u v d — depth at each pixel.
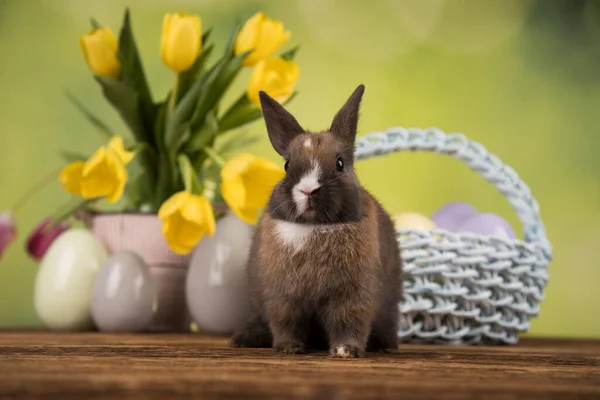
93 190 0.87
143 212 0.92
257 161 0.85
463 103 1.29
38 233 1.01
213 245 0.87
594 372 0.60
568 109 1.29
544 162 1.29
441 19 1.29
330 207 0.67
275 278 0.69
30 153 1.26
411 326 0.81
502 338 0.83
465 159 0.87
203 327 0.87
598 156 1.29
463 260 0.80
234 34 0.90
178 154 0.92
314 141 0.69
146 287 0.87
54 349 0.67
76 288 0.88
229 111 0.93
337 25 1.29
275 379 0.53
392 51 1.29
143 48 1.27
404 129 0.86
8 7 1.27
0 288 1.25
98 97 1.27
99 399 0.46
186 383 0.51
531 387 0.52
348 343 0.68
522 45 1.29
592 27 1.29
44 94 1.27
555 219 1.28
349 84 1.29
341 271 0.68
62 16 1.27
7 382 0.50
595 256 1.28
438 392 0.49
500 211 1.26
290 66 0.90
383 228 0.72
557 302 1.28
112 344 0.73
